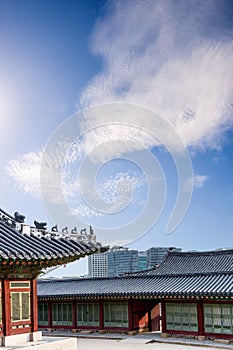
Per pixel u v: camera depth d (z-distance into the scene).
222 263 45.53
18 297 19.56
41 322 46.47
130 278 44.66
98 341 37.66
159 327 43.09
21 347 18.19
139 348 33.38
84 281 48.66
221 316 34.66
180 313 37.22
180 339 36.25
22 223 19.22
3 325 18.75
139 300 41.69
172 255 50.69
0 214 19.88
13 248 17.27
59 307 45.50
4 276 19.09
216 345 33.06
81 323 43.56
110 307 42.00
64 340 20.11
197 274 39.34
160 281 40.84
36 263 18.03
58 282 51.16
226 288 33.47
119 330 40.97
